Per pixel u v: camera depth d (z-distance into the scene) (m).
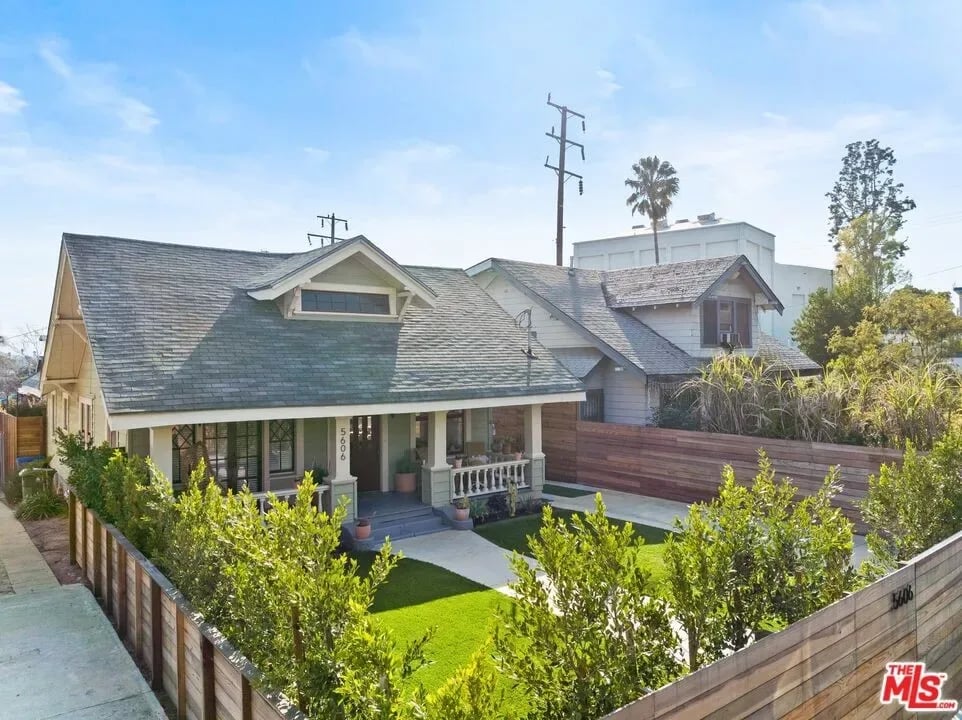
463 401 13.32
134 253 13.49
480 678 3.53
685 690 3.54
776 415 14.29
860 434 12.85
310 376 11.91
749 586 5.28
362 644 3.48
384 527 12.67
